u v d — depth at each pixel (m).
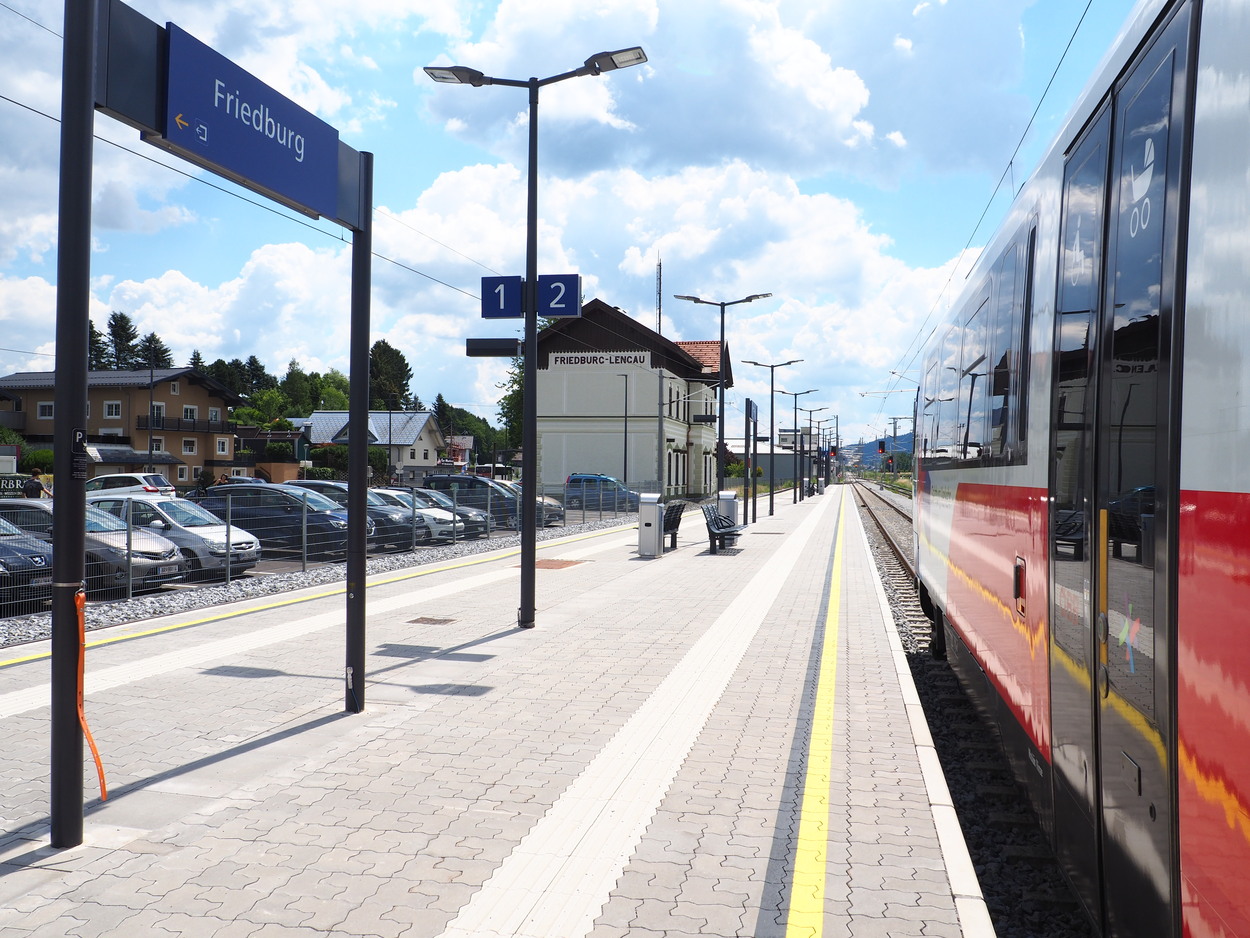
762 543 23.70
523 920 3.77
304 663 8.65
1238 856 2.27
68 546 4.47
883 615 11.74
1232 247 2.43
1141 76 3.29
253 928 3.69
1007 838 5.48
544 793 5.26
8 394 66.69
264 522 16.25
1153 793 2.87
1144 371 3.07
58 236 4.39
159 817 4.86
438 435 101.88
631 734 6.46
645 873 4.22
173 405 72.38
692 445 71.31
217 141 5.31
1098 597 3.52
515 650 9.39
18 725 6.50
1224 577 2.38
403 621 11.10
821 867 4.28
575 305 11.14
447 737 6.35
